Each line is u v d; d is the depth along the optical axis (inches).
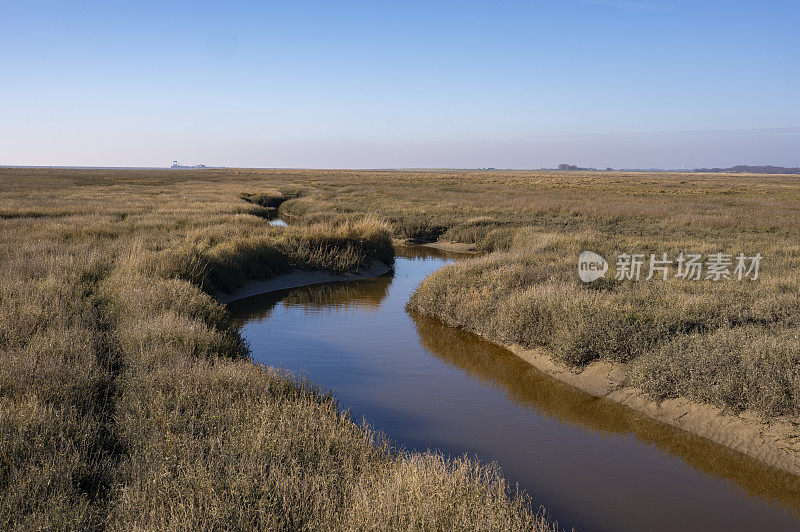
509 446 247.0
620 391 302.0
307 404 243.8
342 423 232.7
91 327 329.7
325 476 177.2
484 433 260.4
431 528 147.6
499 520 156.4
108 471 182.1
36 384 225.9
